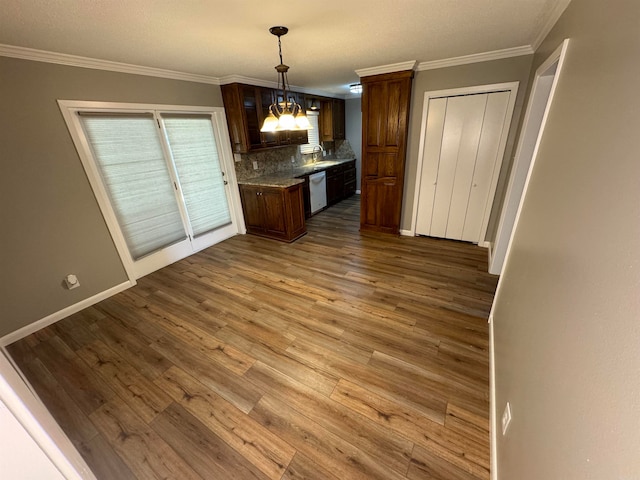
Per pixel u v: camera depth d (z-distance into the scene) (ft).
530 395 3.28
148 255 10.71
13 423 1.65
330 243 13.14
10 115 6.90
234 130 13.03
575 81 4.00
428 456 4.45
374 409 5.23
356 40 7.67
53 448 1.87
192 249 12.53
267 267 11.02
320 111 19.43
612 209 2.22
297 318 7.88
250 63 9.76
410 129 12.01
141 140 9.95
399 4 5.58
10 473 1.73
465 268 10.32
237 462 4.49
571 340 2.52
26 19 5.32
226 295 9.18
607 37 3.03
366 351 6.60
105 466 4.50
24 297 7.58
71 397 5.68
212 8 5.50
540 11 5.94
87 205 8.63
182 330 7.57
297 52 8.64
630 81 2.32
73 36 6.33
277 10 5.66
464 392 5.49
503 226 9.12
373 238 13.55
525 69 9.22
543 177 4.76
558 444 2.36
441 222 12.81
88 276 8.85
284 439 4.79
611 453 1.69
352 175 22.03
